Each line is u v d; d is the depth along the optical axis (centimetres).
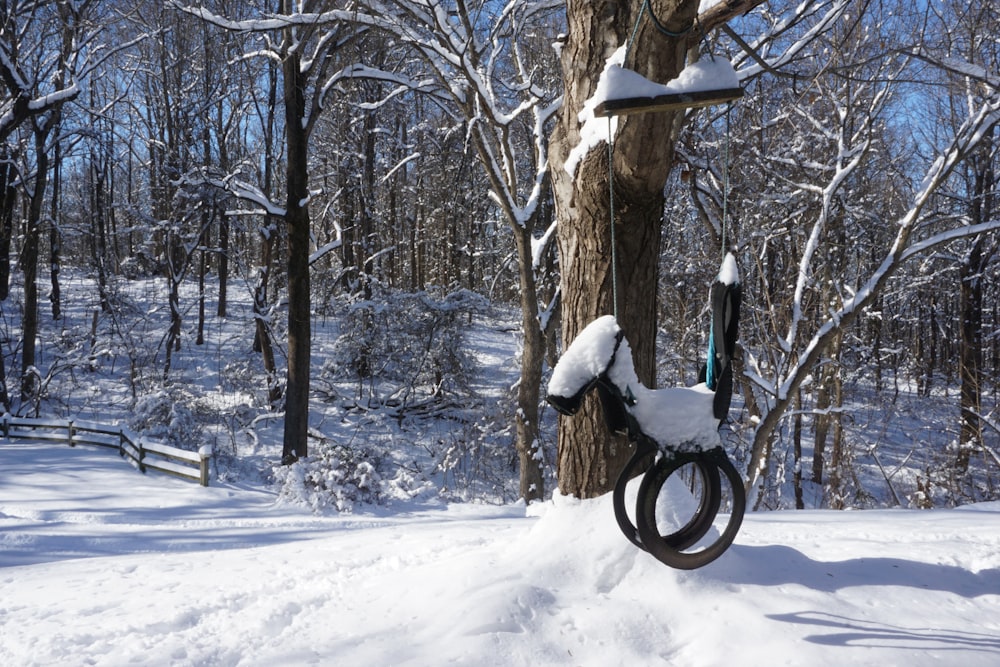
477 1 1477
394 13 1420
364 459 1509
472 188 3027
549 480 1978
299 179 1762
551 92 1683
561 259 529
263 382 2519
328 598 466
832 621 388
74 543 1012
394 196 3312
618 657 366
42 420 1862
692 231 1989
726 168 380
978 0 1201
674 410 360
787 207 1661
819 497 2273
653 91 374
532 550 468
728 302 355
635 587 425
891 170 1738
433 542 625
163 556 749
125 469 1532
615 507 364
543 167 1549
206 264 3597
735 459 1805
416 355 2494
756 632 378
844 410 1536
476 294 2539
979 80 870
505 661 361
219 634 420
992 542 605
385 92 2725
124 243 4147
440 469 2017
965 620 403
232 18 1908
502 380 2675
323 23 1369
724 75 373
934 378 3028
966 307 2181
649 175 473
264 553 693
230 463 1830
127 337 2728
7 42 2000
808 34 1102
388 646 377
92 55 2331
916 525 755
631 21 487
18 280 3192
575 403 369
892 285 2308
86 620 472
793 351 1472
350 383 2606
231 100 2577
